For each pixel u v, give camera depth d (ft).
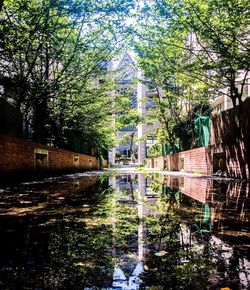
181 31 29.53
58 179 34.96
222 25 25.81
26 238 7.94
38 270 5.49
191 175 44.37
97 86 49.98
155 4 27.76
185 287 4.66
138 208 13.39
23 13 28.60
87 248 6.95
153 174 54.60
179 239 7.75
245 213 12.07
